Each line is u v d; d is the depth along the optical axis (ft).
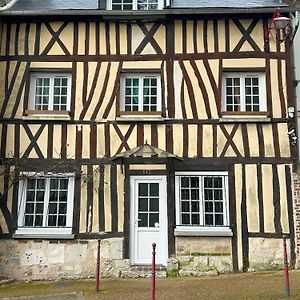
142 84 32.60
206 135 31.17
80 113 31.86
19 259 30.01
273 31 32.30
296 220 29.86
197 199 30.50
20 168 31.12
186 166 30.81
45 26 33.12
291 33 32.14
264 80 31.94
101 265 29.86
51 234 30.17
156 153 29.89
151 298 21.04
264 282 24.72
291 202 30.12
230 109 31.94
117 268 29.73
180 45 32.48
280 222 29.89
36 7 33.99
